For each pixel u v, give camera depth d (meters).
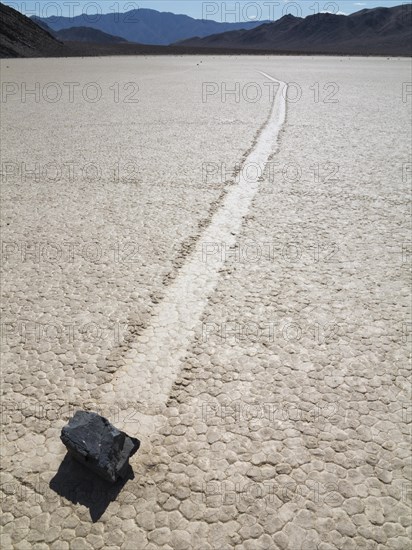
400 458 1.69
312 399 1.95
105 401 1.96
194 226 3.69
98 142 6.60
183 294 2.73
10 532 1.47
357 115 8.55
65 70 20.69
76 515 1.52
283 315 2.52
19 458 1.72
